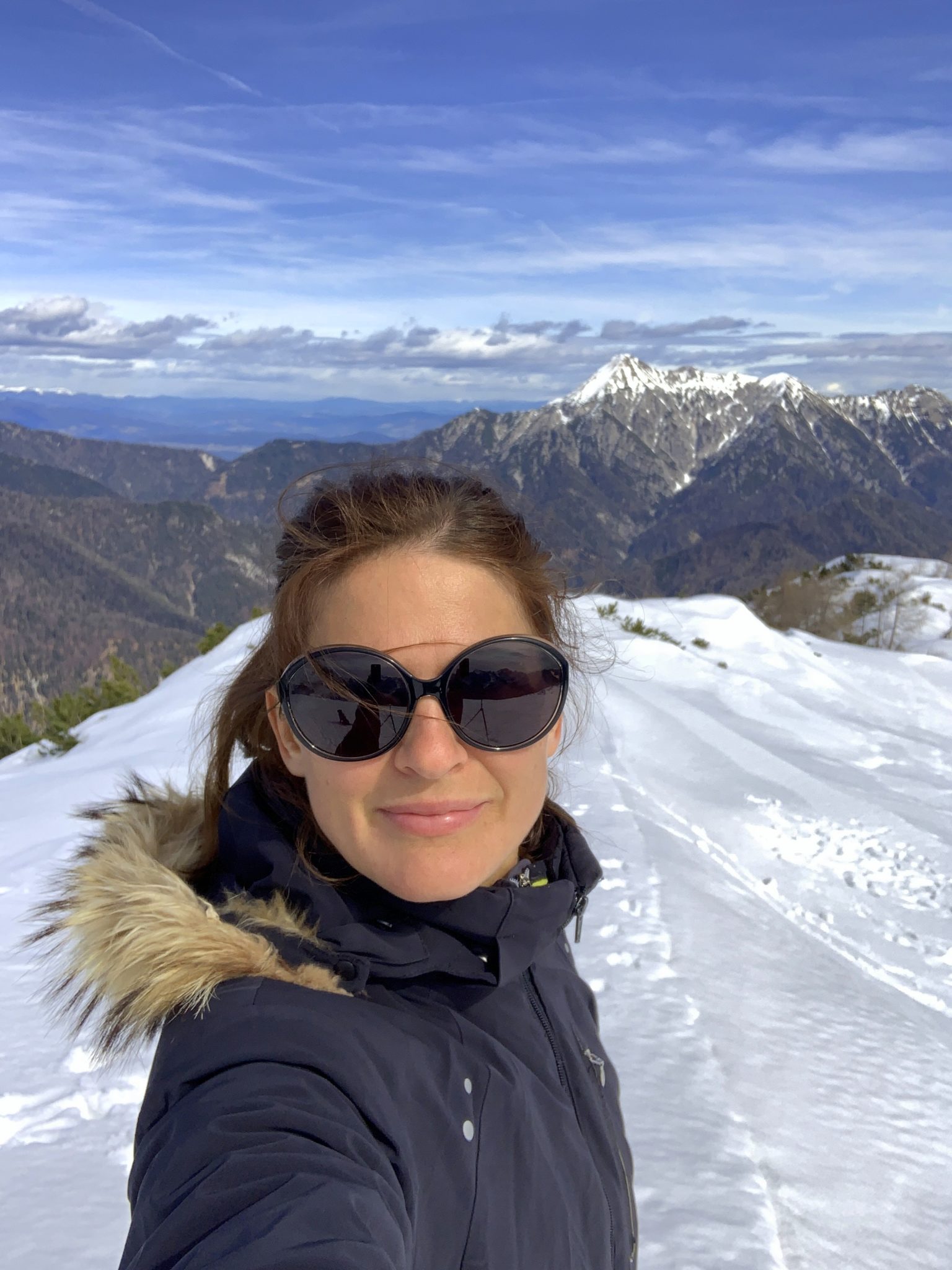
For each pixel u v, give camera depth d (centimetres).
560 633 62
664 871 304
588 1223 49
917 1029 229
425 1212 41
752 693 735
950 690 902
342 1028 42
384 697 48
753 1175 146
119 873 45
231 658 744
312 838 51
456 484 54
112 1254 117
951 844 445
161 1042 42
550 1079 50
